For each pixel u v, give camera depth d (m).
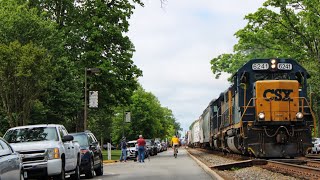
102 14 47.75
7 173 12.64
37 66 28.92
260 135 25.70
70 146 18.88
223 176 17.75
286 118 25.33
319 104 54.03
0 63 28.34
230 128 31.33
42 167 16.34
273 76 26.73
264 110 25.45
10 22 32.84
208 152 52.91
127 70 48.72
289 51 48.31
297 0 46.12
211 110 47.41
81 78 44.62
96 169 23.23
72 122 49.03
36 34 33.91
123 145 41.66
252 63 26.83
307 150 25.55
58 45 36.50
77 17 47.75
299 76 26.70
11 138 17.62
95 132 82.94
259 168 21.98
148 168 27.86
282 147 25.53
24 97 29.89
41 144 16.78
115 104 48.44
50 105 40.50
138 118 93.56
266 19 47.62
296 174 18.31
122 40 48.22
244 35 49.09
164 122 136.75
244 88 26.73
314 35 45.97
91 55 45.75
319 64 48.22
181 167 27.98
